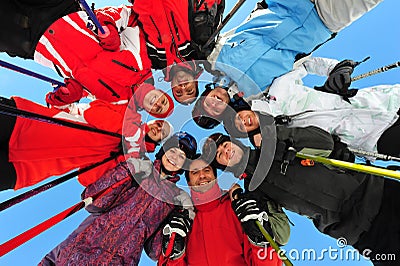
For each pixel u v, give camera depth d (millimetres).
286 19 2559
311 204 2334
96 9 2596
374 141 2605
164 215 2475
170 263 2322
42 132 2459
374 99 2643
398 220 2303
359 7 2461
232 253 2385
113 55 2469
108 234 2467
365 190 2328
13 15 2168
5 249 1551
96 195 2406
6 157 2369
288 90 2555
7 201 1793
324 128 2564
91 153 2531
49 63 2576
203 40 2408
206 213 2457
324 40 2662
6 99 2389
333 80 2543
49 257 2631
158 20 2414
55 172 2543
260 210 2293
